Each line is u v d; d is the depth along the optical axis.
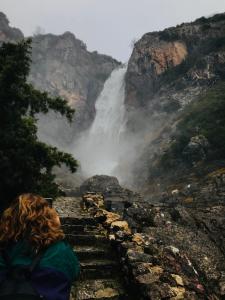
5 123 11.75
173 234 6.47
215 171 56.94
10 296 1.50
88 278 5.35
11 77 11.78
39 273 1.55
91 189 39.97
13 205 1.77
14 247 1.63
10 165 10.48
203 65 99.12
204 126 72.69
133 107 114.69
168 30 120.06
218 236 6.66
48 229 1.68
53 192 11.70
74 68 155.75
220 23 110.12
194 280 5.34
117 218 6.93
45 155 11.67
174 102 97.56
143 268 5.08
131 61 122.00
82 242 6.09
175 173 66.94
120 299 5.02
